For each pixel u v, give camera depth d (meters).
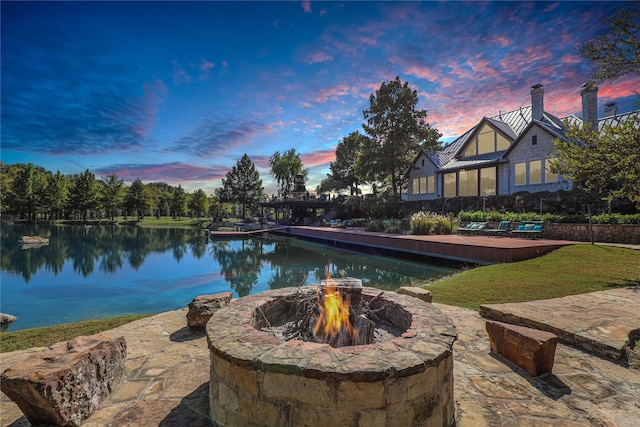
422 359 2.22
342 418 2.06
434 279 10.38
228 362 2.37
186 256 17.86
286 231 29.14
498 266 9.72
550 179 18.69
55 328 5.80
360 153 30.73
